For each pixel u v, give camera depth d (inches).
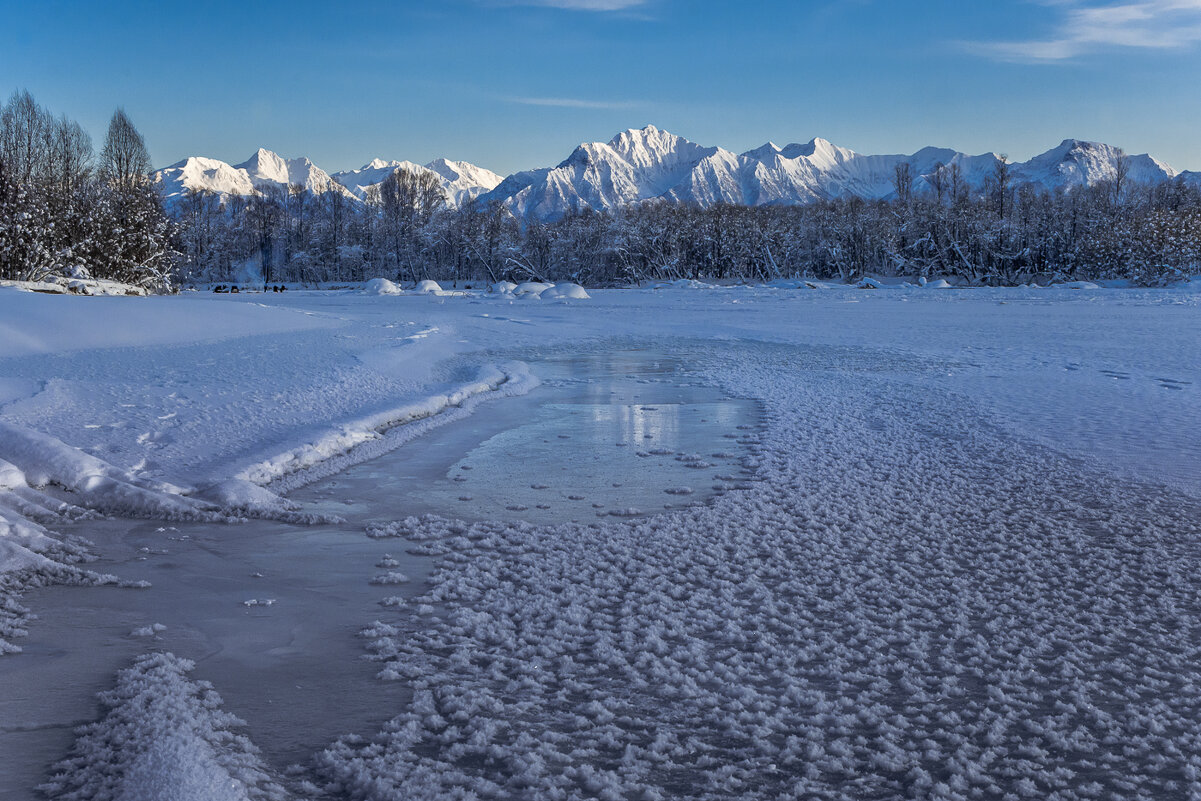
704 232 3823.8
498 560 230.2
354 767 125.3
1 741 134.1
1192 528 254.1
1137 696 150.5
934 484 310.8
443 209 4407.0
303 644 175.6
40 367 548.4
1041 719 142.7
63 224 2065.7
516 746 131.9
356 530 263.1
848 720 141.5
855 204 4077.3
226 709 146.3
